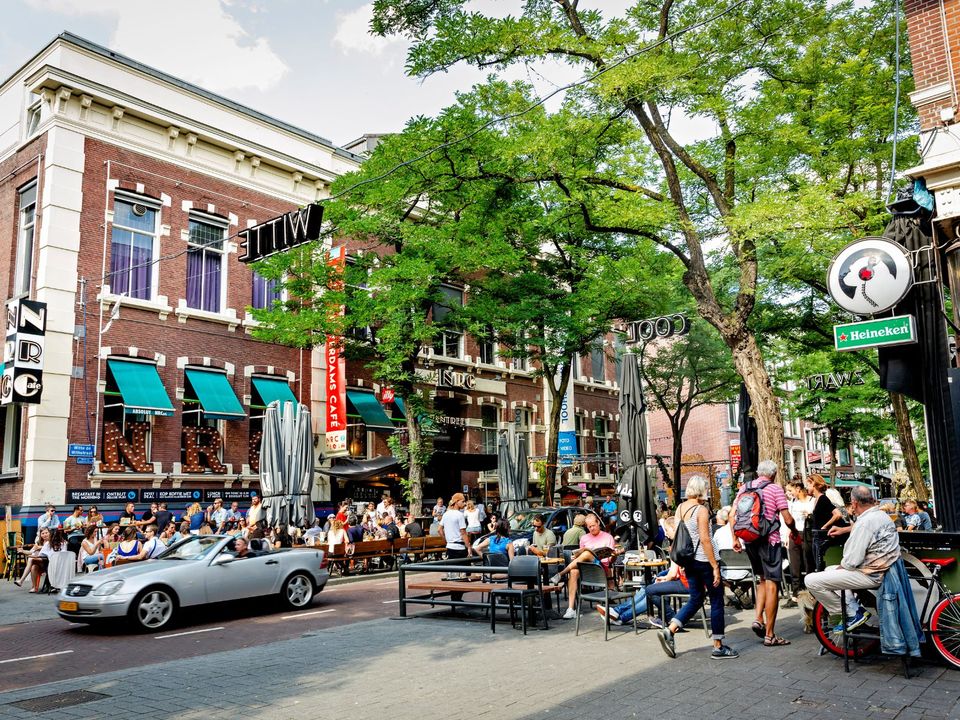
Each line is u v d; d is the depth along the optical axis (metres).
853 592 7.07
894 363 9.23
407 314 20.75
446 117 15.72
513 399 30.56
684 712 5.60
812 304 22.02
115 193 19.91
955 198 10.13
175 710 6.11
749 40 14.06
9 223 20.05
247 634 10.11
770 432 14.16
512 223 20.94
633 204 14.62
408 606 12.45
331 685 6.83
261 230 12.15
